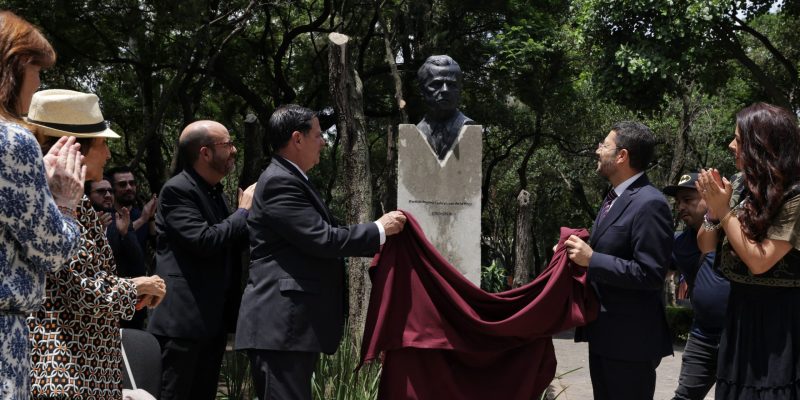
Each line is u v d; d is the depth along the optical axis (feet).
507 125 70.64
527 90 62.03
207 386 16.16
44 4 42.88
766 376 10.84
